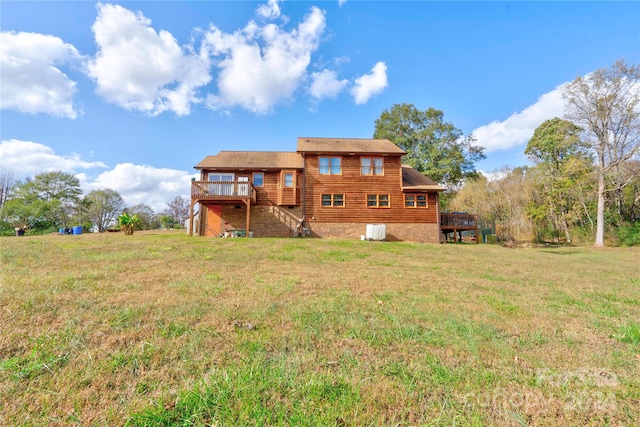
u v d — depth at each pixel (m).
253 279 5.34
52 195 38.12
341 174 18.30
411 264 8.20
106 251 8.46
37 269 5.54
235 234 16.98
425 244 15.12
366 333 2.91
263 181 18.02
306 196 17.95
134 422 1.54
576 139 23.09
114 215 44.94
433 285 5.43
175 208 48.56
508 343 2.80
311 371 2.13
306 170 18.16
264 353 2.40
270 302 3.87
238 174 18.00
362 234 17.94
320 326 3.06
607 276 7.46
